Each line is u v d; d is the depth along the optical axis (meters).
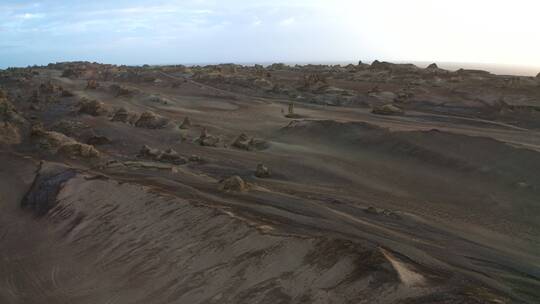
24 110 61.34
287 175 30.23
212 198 22.48
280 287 13.14
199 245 16.72
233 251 15.57
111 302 15.84
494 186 26.44
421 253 16.02
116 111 57.28
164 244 17.78
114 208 21.94
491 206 23.67
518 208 23.06
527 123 44.59
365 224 19.44
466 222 21.25
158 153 36.47
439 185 27.69
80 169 30.31
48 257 20.25
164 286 15.57
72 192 25.08
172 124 49.28
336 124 41.91
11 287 18.34
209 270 15.23
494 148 30.75
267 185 27.42
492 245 18.16
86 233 21.09
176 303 14.52
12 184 30.39
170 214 19.47
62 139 41.12
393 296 11.33
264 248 14.91
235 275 14.45
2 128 44.09
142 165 31.48
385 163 32.78
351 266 12.74
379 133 37.78
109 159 36.22
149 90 82.19
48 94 74.25
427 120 48.72
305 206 21.34
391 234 18.31
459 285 12.45
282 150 37.47
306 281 12.94
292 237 14.85
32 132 42.88
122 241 19.27
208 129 47.84
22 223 24.47
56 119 55.22
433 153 32.34
